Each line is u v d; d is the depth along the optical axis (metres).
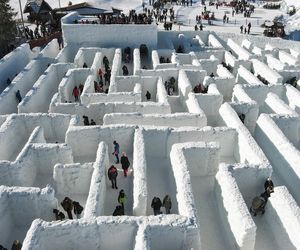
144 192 16.67
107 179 19.52
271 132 22.41
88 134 21.20
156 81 29.75
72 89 30.75
